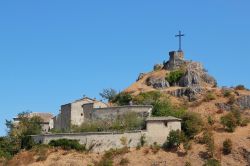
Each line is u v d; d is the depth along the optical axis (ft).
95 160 392.68
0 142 435.12
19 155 412.57
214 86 514.68
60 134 414.62
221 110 453.58
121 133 404.57
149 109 432.66
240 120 419.95
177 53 551.18
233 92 476.13
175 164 377.91
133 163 382.42
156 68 567.18
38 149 409.49
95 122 438.40
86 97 473.67
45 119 496.64
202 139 394.11
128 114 431.84
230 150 383.04
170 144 395.34
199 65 539.70
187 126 406.62
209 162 369.30
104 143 404.36
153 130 403.34
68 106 466.70
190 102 480.23
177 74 520.42
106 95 514.27
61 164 389.80
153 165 379.35
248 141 390.21
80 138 409.49
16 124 469.57
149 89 511.40
